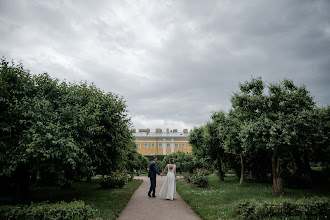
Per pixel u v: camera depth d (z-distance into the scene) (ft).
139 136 199.21
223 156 67.21
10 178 31.12
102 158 36.88
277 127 30.25
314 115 31.04
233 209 23.25
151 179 37.99
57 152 23.89
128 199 33.58
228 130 49.03
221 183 56.80
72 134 28.50
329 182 49.88
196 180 49.44
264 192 37.27
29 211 18.62
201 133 74.59
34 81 31.24
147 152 197.36
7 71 27.63
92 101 35.68
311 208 20.99
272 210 20.98
